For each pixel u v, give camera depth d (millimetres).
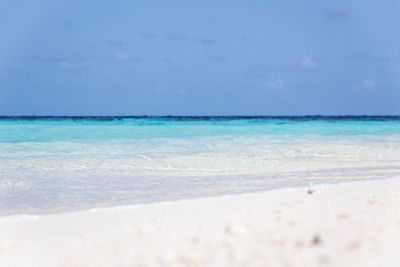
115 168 17422
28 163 18375
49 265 5906
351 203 9117
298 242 6117
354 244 5828
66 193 12586
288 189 12047
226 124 55594
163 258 5660
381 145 25875
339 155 21875
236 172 16703
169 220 8234
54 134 33188
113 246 6555
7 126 45625
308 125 53406
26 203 11234
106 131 37562
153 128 43094
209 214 8734
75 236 7480
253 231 6883
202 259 5562
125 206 10070
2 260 6262
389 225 6758
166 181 14648
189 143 26469
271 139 29625
